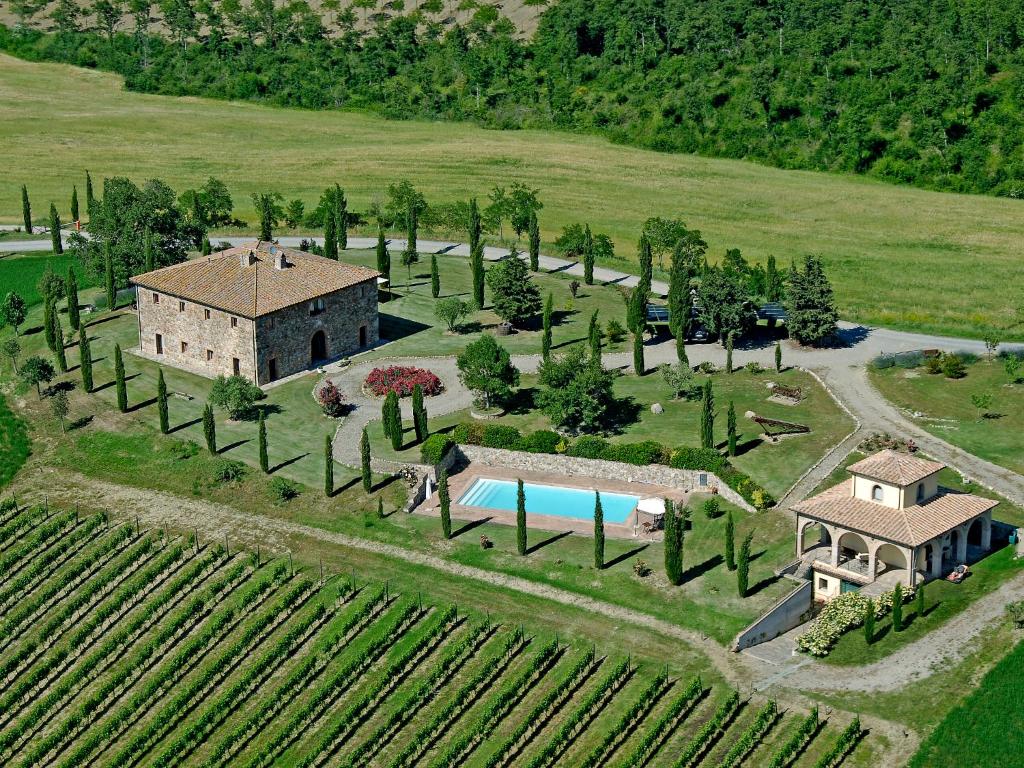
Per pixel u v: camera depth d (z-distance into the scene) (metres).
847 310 165.50
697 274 172.50
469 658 99.38
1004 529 111.25
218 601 106.81
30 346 152.75
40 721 97.12
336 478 122.56
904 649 98.44
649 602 104.25
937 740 89.06
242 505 119.81
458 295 167.75
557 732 90.88
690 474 119.50
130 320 158.62
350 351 149.00
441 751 91.19
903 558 107.69
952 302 171.75
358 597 106.31
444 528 112.94
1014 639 98.31
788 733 90.62
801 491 116.81
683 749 89.94
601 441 123.56
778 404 133.38
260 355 139.12
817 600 107.56
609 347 150.00
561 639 100.75
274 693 96.31
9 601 109.06
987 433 126.75
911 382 138.38
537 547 112.00
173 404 136.88
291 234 194.75
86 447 130.62
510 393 133.00
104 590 109.56
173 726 95.69
